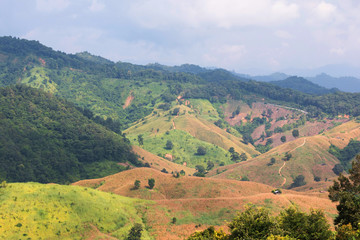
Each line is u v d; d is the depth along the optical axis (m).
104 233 74.31
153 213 89.62
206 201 95.56
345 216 41.03
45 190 80.38
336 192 47.62
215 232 43.53
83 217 76.00
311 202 91.19
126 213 86.31
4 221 64.38
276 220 40.75
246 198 93.88
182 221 85.25
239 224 40.00
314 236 36.88
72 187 87.69
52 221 70.06
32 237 63.44
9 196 73.25
